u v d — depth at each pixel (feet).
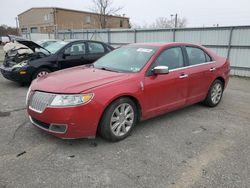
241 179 9.57
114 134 12.35
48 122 11.37
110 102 11.84
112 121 12.21
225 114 17.26
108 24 141.79
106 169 10.10
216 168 10.29
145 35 50.65
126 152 11.52
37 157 10.91
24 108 17.67
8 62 25.05
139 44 16.35
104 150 11.66
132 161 10.74
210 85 17.90
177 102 15.49
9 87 24.85
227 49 38.65
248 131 14.32
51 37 89.81
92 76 12.90
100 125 12.00
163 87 14.21
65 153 11.30
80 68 15.28
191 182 9.34
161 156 11.21
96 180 9.37
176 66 15.31
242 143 12.71
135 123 13.47
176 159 10.98
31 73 24.06
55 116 11.10
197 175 9.78
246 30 36.01
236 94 23.89
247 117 16.74
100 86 11.70
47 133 12.25
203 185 9.18
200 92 17.20
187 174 9.84
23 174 9.64
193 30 42.29
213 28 39.58
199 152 11.66
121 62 14.92
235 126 15.06
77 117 11.06
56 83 12.08
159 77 13.99
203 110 18.03
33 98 12.05
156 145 12.29
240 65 37.55
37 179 9.35
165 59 14.80
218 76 18.35
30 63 24.00
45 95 11.55
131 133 13.64
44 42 32.22
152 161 10.77
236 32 37.14
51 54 25.30
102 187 8.98
